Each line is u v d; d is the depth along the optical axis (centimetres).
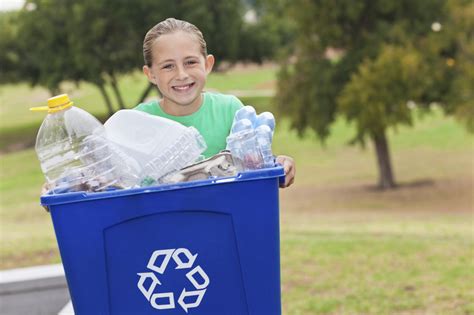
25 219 2005
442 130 3591
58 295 708
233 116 303
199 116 301
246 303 260
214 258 256
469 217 1681
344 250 884
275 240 256
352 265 792
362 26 2164
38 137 266
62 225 251
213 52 3625
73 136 264
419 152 3173
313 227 1293
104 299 257
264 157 264
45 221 1903
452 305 608
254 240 255
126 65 3484
